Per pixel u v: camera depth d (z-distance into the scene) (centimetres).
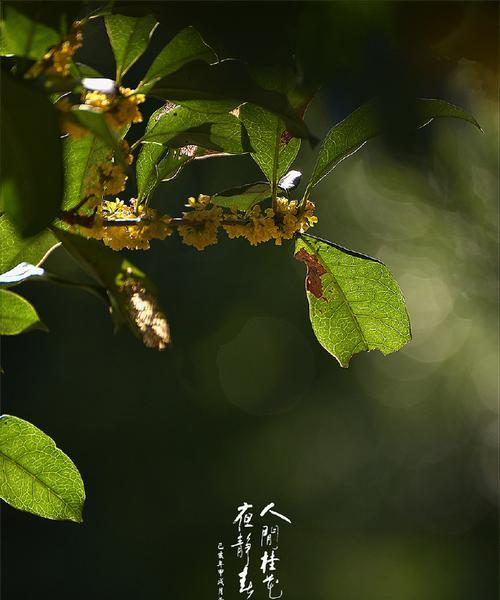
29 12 130
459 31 122
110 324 1098
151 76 152
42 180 115
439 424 1694
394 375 1628
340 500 1488
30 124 115
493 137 823
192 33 152
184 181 955
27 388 1074
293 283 1229
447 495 1667
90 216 156
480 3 121
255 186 183
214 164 968
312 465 1438
